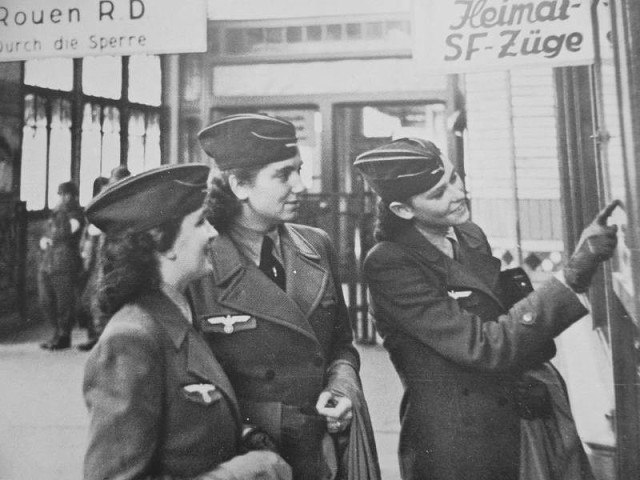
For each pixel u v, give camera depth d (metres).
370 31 2.55
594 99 2.31
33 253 2.55
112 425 1.26
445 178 2.15
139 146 2.65
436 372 2.09
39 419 2.43
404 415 2.15
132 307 1.42
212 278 1.95
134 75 2.66
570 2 2.38
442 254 2.12
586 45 2.36
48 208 2.58
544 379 2.10
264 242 2.04
